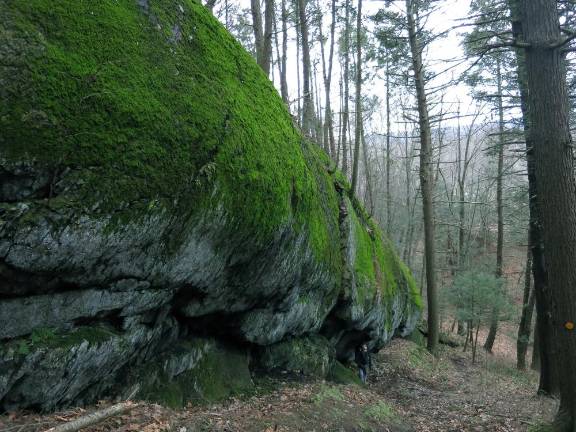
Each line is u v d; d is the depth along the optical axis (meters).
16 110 3.74
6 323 4.02
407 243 33.66
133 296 5.16
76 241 4.18
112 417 4.78
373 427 7.89
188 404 6.49
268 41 14.11
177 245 5.32
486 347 23.06
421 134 17.64
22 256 3.88
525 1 7.08
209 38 6.56
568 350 6.80
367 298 12.55
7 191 3.77
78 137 4.12
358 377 12.09
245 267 6.88
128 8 5.06
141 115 4.69
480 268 23.59
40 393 4.36
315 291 9.77
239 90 6.89
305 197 8.46
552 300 6.91
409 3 16.56
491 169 33.09
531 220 11.88
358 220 14.47
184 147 5.16
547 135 6.87
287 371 9.53
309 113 17.92
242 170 6.14
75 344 4.52
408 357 15.62
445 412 9.98
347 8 18.38
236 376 7.89
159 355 6.41
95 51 4.46
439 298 25.17
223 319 7.62
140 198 4.62
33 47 3.94
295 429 6.60
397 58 17.77
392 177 46.72
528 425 8.87
